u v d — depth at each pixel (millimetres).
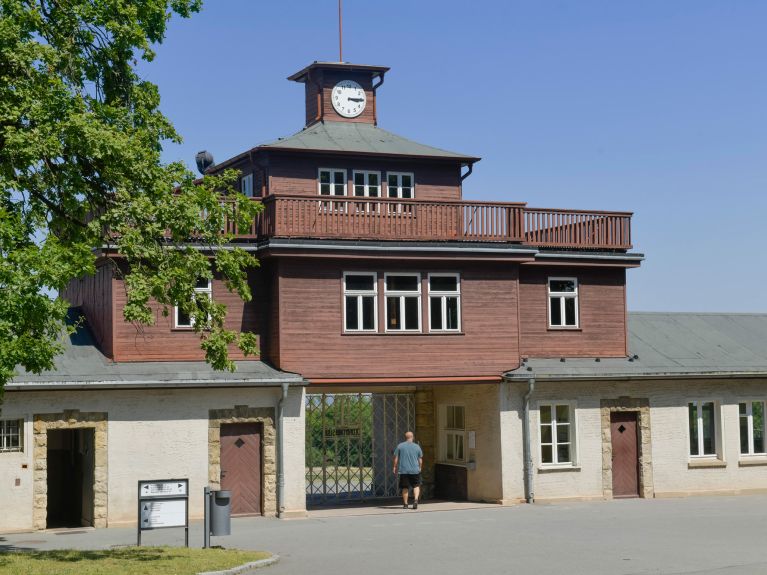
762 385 33219
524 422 29922
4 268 16625
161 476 26109
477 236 29891
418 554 19750
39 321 17141
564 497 30219
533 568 17938
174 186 21047
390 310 29000
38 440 24906
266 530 24188
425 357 29109
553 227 31469
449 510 28406
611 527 23969
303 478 27531
